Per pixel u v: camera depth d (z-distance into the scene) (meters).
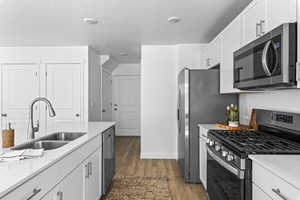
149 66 4.40
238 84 2.10
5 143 1.59
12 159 1.21
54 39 3.99
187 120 3.04
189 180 3.05
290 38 1.33
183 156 3.16
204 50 3.94
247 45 1.90
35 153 1.33
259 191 1.26
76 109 4.52
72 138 2.34
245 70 1.93
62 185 1.38
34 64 4.52
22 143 1.71
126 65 6.99
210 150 2.13
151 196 2.63
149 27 3.32
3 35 3.73
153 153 4.39
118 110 7.06
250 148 1.48
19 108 4.54
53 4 2.51
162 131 4.39
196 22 3.11
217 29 3.42
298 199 0.90
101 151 2.46
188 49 4.26
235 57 2.19
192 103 3.04
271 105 2.23
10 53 4.52
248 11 2.05
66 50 4.51
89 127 2.76
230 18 2.96
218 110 3.03
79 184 1.72
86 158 1.91
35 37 3.86
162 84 4.39
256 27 1.82
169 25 3.23
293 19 1.37
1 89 4.54
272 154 1.38
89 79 4.57
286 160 1.24
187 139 3.04
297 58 1.32
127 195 2.66
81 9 2.66
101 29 3.42
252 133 2.17
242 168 1.38
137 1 2.44
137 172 3.52
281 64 1.37
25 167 1.10
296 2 1.33
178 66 4.27
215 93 3.04
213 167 2.05
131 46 4.52
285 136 1.87
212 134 2.19
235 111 2.67
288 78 1.34
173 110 4.38
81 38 3.92
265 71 1.49
